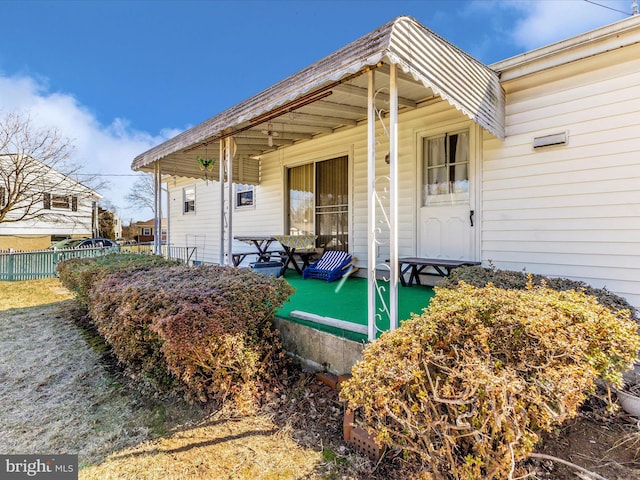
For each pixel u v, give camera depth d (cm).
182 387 277
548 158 373
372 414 192
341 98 405
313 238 612
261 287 303
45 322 507
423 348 186
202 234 993
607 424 225
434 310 214
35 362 358
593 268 346
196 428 239
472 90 324
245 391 267
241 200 839
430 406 176
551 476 184
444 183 470
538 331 180
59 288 816
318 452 211
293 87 304
